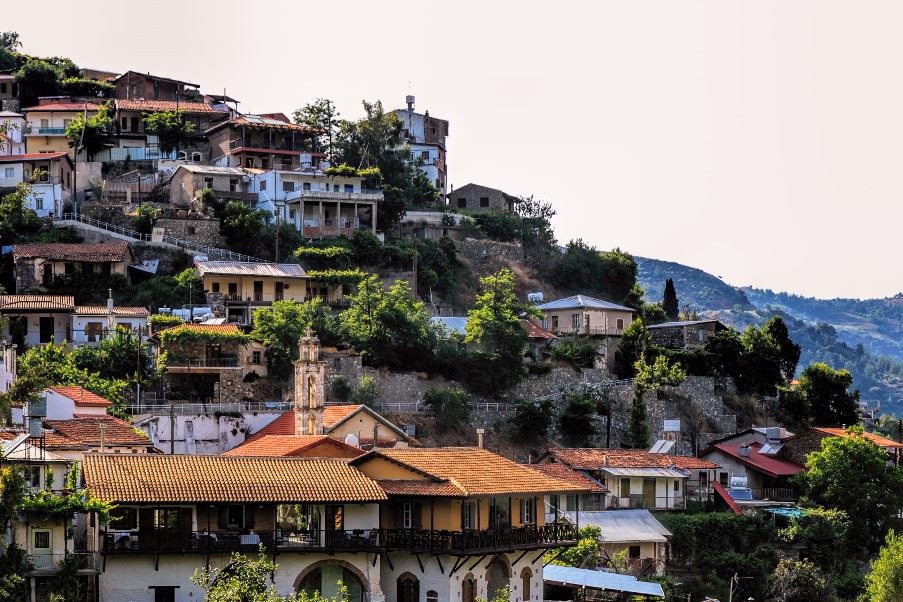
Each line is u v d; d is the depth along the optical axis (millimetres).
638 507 154875
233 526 104312
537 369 191125
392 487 110438
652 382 192625
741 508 161125
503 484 114375
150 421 151500
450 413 176000
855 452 163750
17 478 92000
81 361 166750
